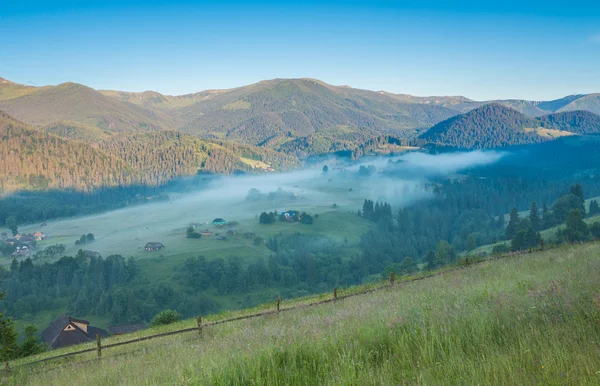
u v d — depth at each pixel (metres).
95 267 187.12
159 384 7.11
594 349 4.42
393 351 5.92
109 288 170.38
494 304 6.87
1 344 24.50
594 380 3.77
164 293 165.75
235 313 23.84
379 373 5.10
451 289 11.35
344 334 7.22
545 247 25.61
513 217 184.12
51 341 49.50
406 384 4.67
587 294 6.27
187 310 152.62
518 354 4.71
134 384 7.82
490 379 4.30
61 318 54.47
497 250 112.94
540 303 6.40
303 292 169.50
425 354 5.25
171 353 11.84
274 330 9.68
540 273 11.87
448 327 6.14
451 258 121.06
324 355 6.10
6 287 162.50
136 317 143.50
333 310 13.49
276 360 6.31
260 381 5.50
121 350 16.73
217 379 5.89
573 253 17.91
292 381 5.44
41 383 11.74
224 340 11.14
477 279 14.07
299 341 7.23
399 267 128.38
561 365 4.18
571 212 103.88
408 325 6.80
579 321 5.37
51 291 169.00
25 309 151.12
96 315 150.88
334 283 183.12
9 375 14.21
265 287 179.62
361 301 14.62
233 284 177.00
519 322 5.82
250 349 7.45
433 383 4.42
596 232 100.44
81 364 13.84
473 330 5.78
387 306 10.18
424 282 17.69
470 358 4.98
